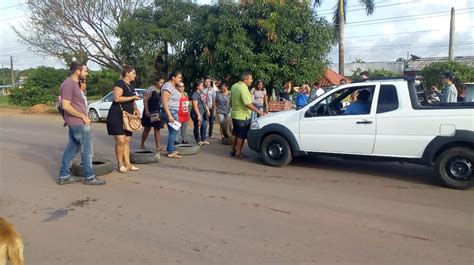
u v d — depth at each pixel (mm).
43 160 9094
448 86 9141
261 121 8445
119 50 23234
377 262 4055
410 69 40062
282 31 16734
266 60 16734
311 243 4504
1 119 20094
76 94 6652
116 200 6039
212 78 18078
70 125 6680
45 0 24938
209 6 20703
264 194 6336
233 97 9180
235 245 4453
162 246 4438
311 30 16984
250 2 17031
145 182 7062
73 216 5379
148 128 9945
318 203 5887
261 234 4754
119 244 4496
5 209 5668
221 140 12008
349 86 7625
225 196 6230
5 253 3068
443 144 6609
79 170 7246
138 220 5215
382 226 5004
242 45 16750
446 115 6609
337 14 26062
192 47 21062
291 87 16672
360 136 7332
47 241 4578
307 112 7910
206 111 11297
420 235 4738
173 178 7352
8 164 8664
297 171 7930
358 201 5984
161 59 23422
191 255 4219
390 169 8086
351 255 4207
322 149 7777
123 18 24516
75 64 6617
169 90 9016
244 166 8391
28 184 6961
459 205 5816
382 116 7129
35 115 22781
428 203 5902
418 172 7824
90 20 25453
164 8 22703
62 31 25234
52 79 35625
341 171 7934
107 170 7559
